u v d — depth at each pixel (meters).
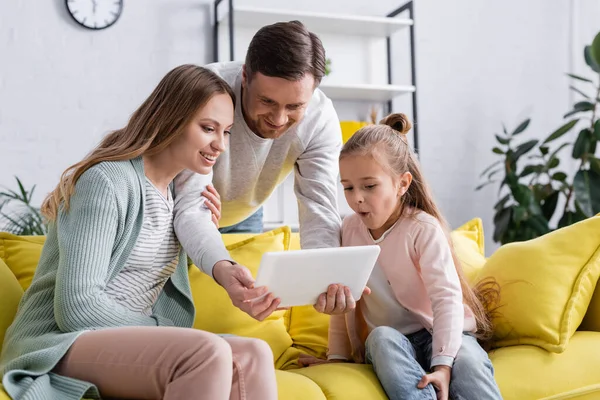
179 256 1.79
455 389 1.62
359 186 1.79
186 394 1.28
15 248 1.90
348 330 1.90
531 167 4.38
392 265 1.82
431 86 4.73
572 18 4.99
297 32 1.69
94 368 1.36
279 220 4.36
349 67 4.57
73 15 3.99
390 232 1.84
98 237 1.46
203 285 1.95
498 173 4.84
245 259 2.03
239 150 1.95
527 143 4.43
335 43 4.54
